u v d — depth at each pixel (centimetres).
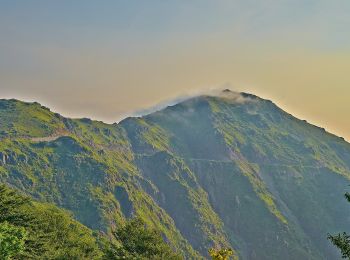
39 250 6469
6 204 6362
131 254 6284
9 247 5094
